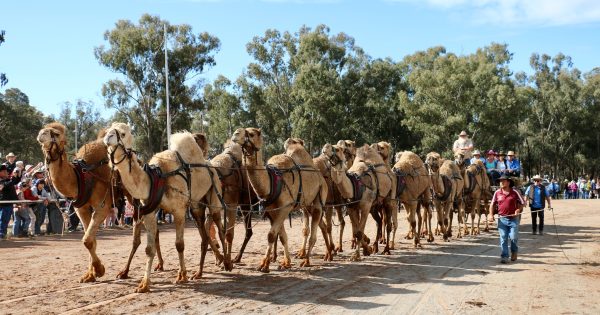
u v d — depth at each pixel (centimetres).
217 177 1136
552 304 886
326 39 5581
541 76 8150
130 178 902
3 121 5806
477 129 5531
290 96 5700
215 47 4994
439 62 5781
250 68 5891
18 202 1627
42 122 7006
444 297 934
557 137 7900
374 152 1455
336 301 901
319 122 5338
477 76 5372
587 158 8062
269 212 1157
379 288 1002
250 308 848
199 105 5016
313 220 1245
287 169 1145
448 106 5538
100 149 1047
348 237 1833
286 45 5894
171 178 990
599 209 3111
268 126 6153
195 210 1080
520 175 2161
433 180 1681
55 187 991
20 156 6412
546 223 2317
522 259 1349
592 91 7719
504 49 6744
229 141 1314
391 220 1558
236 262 1257
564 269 1206
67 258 1323
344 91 5456
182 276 1024
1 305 847
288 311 834
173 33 4819
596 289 999
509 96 5412
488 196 2070
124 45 4597
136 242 1074
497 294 957
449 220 1833
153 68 4741
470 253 1455
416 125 5578
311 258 1361
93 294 923
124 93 4825
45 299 887
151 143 4869
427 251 1495
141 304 859
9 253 1395
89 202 1025
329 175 1358
